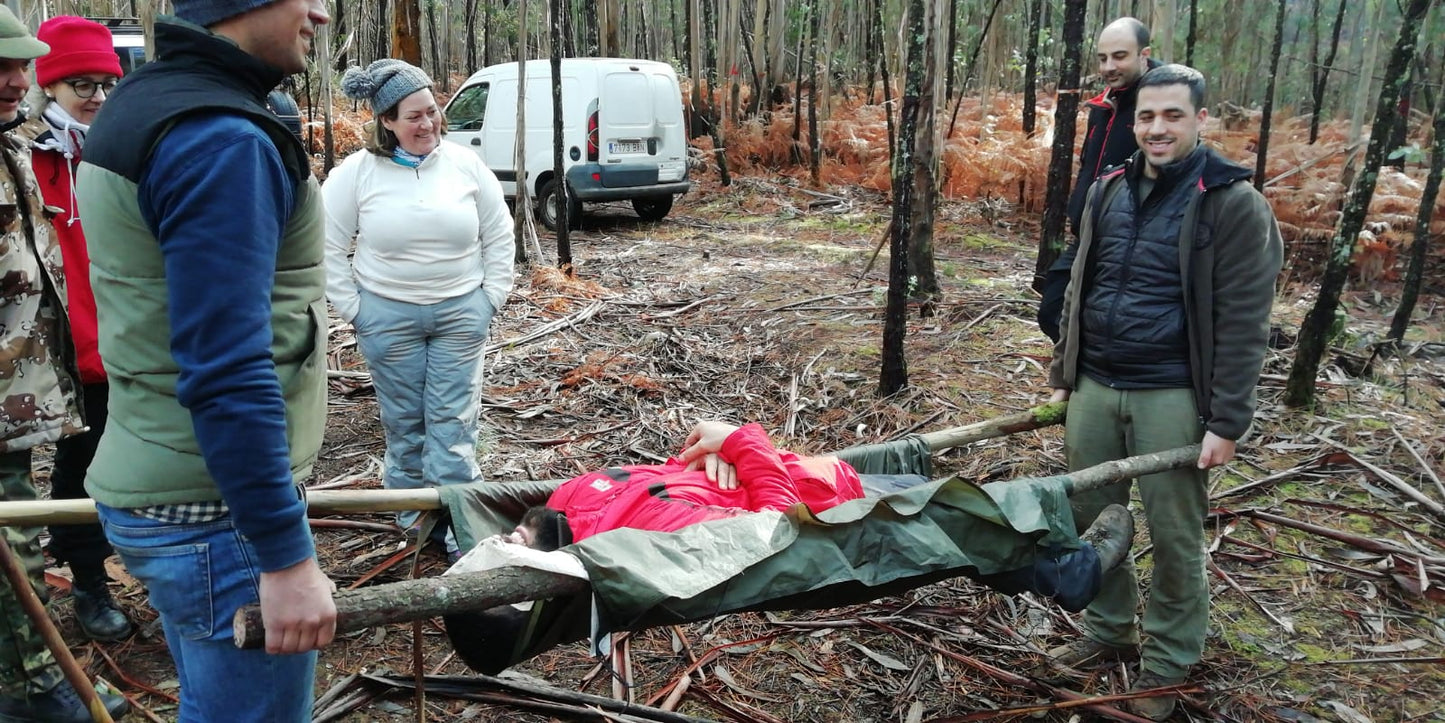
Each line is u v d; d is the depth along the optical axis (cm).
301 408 172
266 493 149
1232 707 301
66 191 292
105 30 302
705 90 1570
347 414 521
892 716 295
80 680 195
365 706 286
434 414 371
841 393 544
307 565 157
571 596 206
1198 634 301
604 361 593
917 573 241
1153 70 278
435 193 354
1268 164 995
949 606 353
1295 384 509
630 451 473
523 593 195
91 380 302
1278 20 849
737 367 595
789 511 237
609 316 698
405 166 353
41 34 294
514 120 1081
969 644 331
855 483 296
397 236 349
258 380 147
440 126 357
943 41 660
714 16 1534
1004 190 1109
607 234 1055
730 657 321
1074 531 263
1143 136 277
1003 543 256
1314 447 472
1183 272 276
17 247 254
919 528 245
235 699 178
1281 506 420
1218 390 274
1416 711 298
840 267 859
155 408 161
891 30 1273
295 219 165
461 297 364
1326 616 346
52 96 298
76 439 312
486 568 202
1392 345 597
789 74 1677
